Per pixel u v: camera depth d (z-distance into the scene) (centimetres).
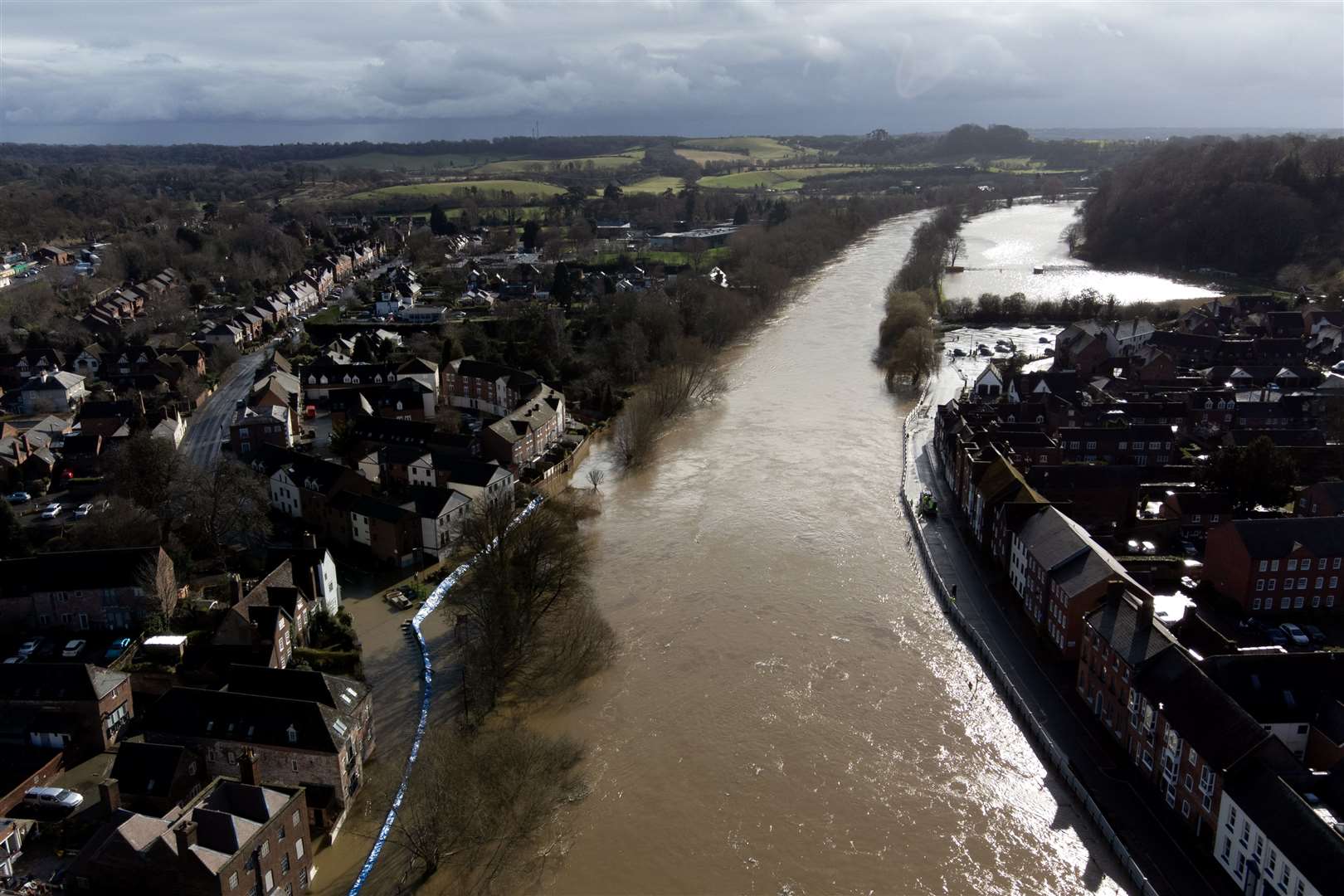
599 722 10156
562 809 8875
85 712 9450
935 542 14138
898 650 11400
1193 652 9912
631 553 14025
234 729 8894
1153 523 13750
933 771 9344
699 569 13512
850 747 9719
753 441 18838
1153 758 8856
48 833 8269
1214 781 7869
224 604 12006
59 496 16225
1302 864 6775
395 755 9631
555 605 11994
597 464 18162
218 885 6819
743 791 9106
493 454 16925
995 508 13375
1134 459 16888
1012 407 18025
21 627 11700
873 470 17138
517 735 9225
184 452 18038
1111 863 8106
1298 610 11588
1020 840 8431
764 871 8156
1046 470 14188
